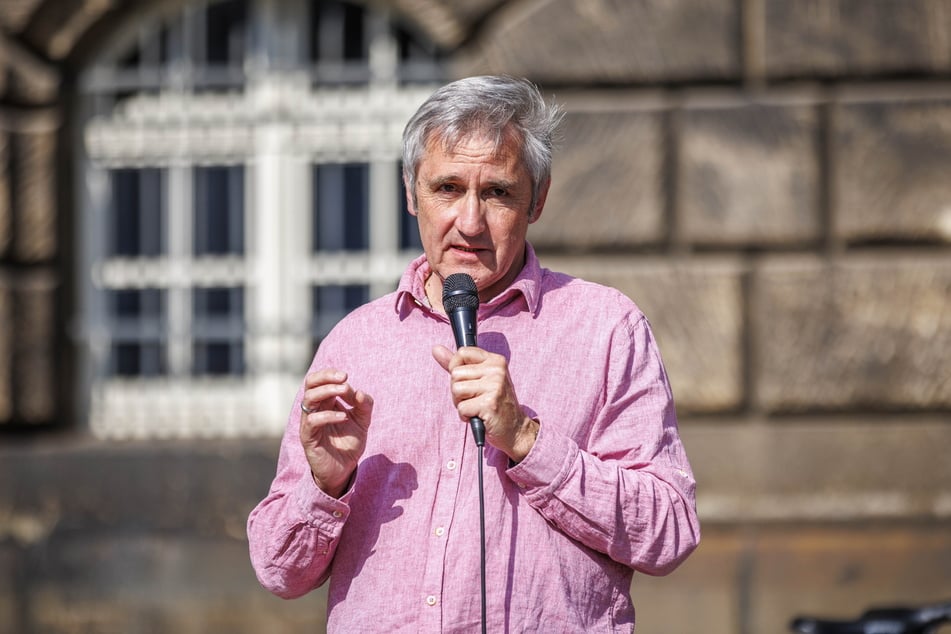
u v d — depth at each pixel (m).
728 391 13.82
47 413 14.59
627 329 5.32
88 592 12.84
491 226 5.17
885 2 13.84
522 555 4.98
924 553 13.16
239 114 15.14
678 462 5.23
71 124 14.90
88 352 15.05
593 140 13.98
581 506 4.89
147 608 12.33
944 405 13.75
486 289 5.41
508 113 5.15
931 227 13.80
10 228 14.42
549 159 5.30
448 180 5.15
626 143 13.96
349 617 5.08
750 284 13.91
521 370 5.20
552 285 5.45
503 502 5.04
